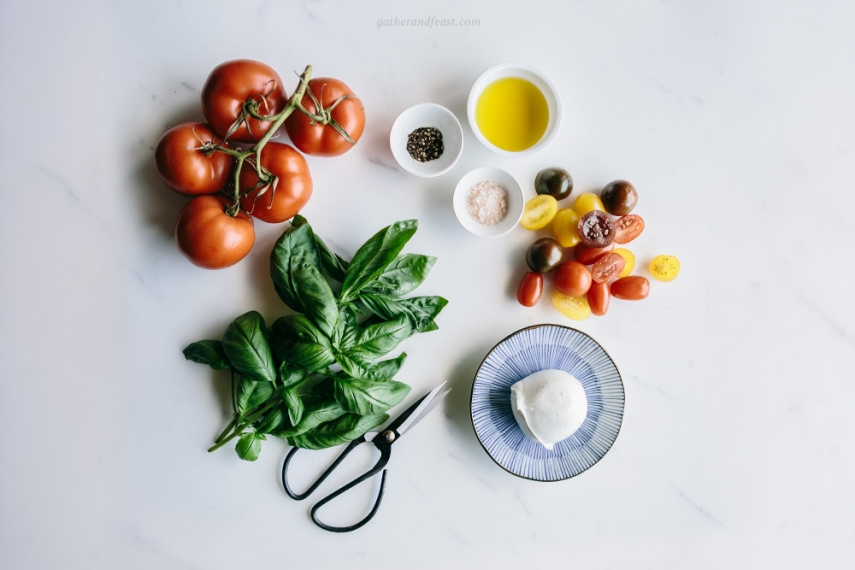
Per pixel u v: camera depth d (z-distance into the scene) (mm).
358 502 1467
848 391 1563
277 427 1355
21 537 1415
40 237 1423
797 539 1568
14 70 1412
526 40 1500
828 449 1571
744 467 1561
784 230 1564
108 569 1432
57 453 1425
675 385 1541
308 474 1458
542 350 1450
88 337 1431
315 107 1305
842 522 1576
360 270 1328
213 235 1265
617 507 1528
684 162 1538
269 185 1248
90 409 1432
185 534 1445
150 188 1433
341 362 1300
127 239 1436
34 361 1422
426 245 1487
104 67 1426
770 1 1542
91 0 1422
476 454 1488
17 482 1416
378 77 1478
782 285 1565
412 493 1479
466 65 1491
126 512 1436
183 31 1437
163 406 1442
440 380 1485
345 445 1460
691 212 1540
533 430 1378
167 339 1441
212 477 1447
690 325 1544
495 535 1496
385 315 1363
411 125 1452
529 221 1457
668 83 1531
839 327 1570
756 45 1546
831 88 1562
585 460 1464
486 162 1501
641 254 1537
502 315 1497
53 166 1424
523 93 1453
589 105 1518
